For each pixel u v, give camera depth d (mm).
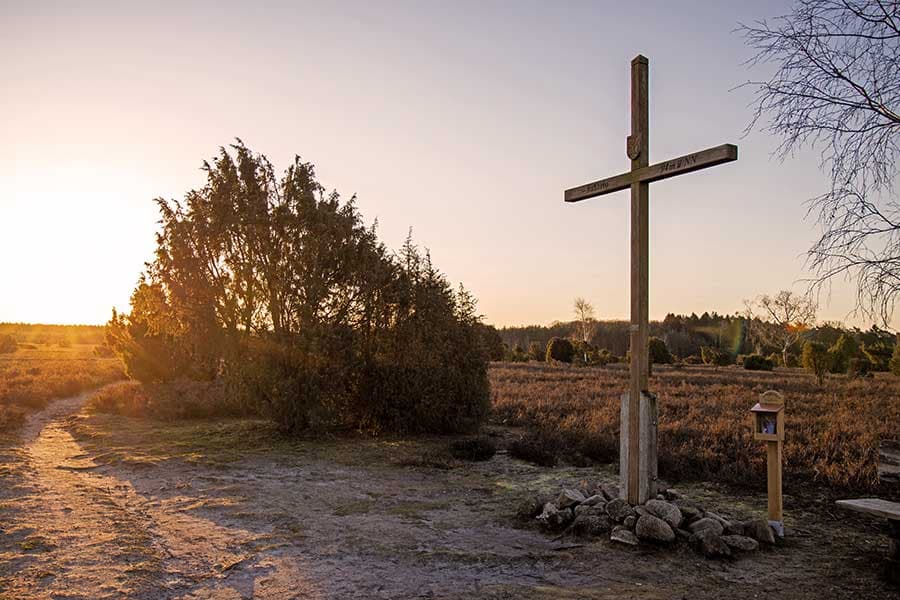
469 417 15750
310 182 15125
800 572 5863
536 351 64375
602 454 12094
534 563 6070
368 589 5363
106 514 7801
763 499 8875
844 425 13789
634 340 7371
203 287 15102
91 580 5473
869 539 6945
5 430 15492
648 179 7309
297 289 14469
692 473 10320
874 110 6855
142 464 11188
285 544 6613
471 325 16266
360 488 9578
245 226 14555
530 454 12156
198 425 17266
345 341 14594
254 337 14766
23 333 129250
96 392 28219
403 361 15469
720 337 89375
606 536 6797
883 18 6652
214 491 9227
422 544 6660
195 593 5246
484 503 8688
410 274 16047
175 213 15484
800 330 52406
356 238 15164
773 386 28109
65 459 12156
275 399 14570
